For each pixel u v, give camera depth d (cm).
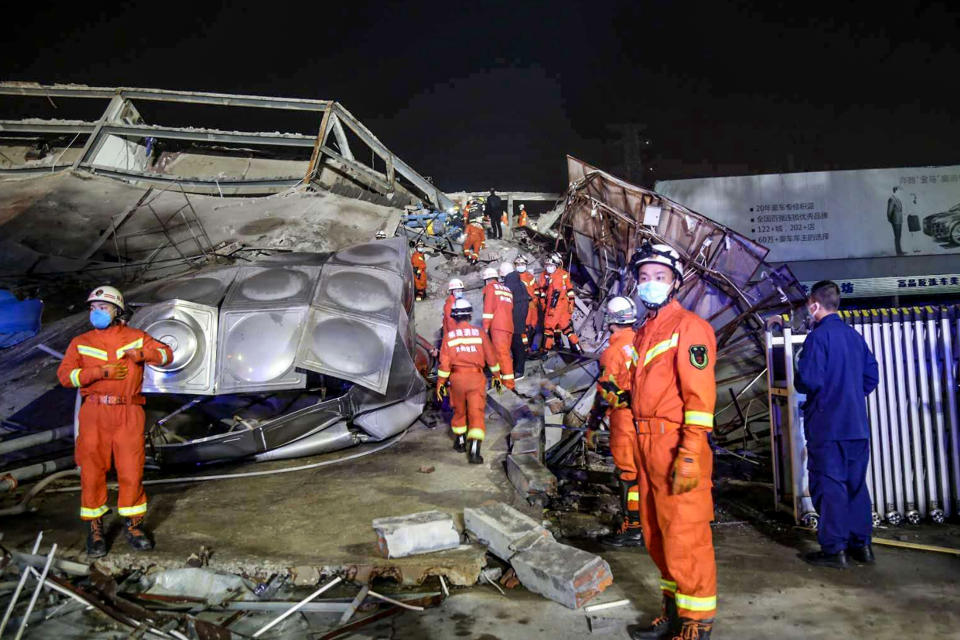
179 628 392
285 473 696
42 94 1986
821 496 446
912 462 538
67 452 730
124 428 478
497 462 696
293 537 507
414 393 837
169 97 2016
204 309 728
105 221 1399
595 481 714
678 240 1210
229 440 701
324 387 775
